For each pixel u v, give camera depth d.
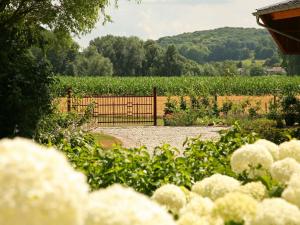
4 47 13.91
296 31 16.56
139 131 22.52
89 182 5.30
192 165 6.05
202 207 2.67
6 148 1.74
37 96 13.27
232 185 3.15
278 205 2.38
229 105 27.38
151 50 105.94
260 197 3.02
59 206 1.68
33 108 13.00
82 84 46.03
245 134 7.66
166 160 5.70
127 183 5.29
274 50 151.00
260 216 2.37
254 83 45.25
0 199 1.63
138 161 5.63
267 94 45.56
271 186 3.32
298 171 3.31
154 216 1.75
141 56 105.56
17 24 20.12
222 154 6.82
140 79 52.56
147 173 5.44
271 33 16.95
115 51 106.44
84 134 13.13
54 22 20.78
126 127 24.39
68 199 1.70
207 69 101.19
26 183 1.66
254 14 16.11
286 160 3.38
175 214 2.79
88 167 5.56
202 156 6.38
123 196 1.81
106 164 5.54
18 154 1.72
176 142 18.80
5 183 1.66
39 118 13.15
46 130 13.31
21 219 1.63
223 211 2.54
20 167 1.68
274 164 3.39
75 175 1.79
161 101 40.62
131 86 46.38
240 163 3.72
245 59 155.50
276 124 18.28
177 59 101.06
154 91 25.84
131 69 105.69
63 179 1.72
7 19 20.36
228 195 2.62
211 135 20.66
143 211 1.75
